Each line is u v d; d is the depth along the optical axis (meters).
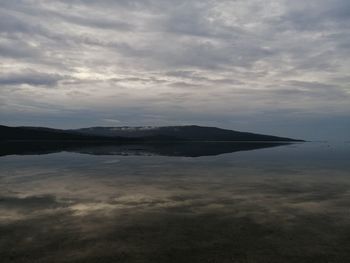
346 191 19.78
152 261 9.41
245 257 9.71
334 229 12.23
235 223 13.02
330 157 49.47
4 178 24.80
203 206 15.86
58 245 10.59
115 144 110.06
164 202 16.70
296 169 31.91
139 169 31.14
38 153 53.44
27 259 9.52
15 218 13.64
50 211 14.80
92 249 10.26
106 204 16.22
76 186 21.36
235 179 24.80
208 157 48.28
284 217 13.90
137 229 12.21
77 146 85.31
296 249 10.30
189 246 10.54
